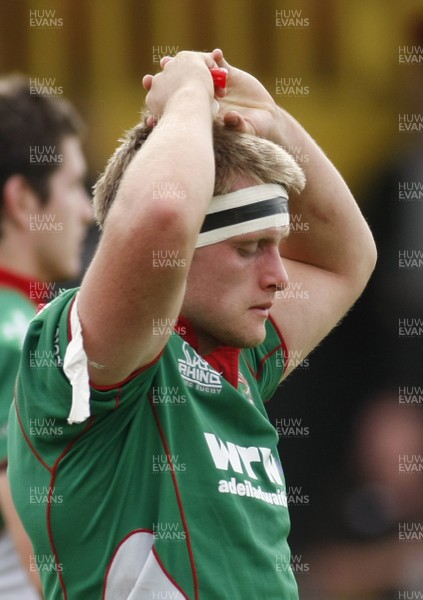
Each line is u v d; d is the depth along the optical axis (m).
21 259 11.78
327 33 24.61
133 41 24.44
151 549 7.66
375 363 21.55
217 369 8.48
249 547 7.97
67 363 7.32
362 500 20.52
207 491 7.87
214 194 8.15
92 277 7.28
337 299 10.20
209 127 7.84
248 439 8.48
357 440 21.27
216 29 24.50
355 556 20.20
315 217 10.03
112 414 7.63
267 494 8.39
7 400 10.44
